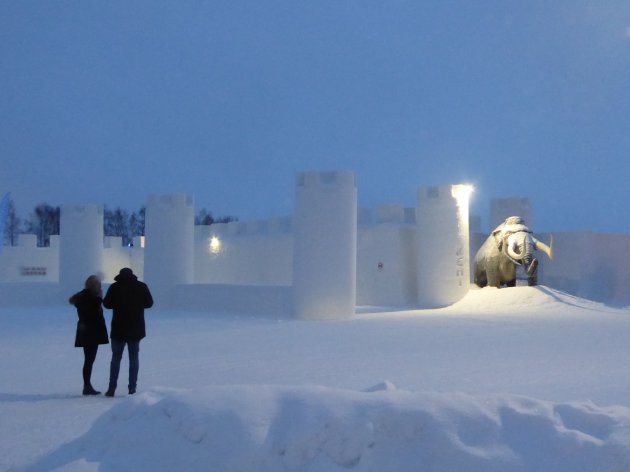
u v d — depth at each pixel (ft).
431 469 15.35
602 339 53.98
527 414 16.24
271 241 112.27
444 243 93.86
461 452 15.38
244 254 116.47
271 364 42.16
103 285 110.01
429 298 94.79
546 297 83.76
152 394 18.79
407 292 99.40
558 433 15.64
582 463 15.01
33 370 42.16
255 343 53.93
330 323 71.82
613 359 42.65
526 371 37.91
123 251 138.21
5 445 23.34
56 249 139.85
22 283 111.45
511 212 107.86
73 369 42.50
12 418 27.96
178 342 55.16
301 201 79.87
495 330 61.72
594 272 98.48
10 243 258.98
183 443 16.33
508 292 85.71
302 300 79.30
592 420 16.15
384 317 77.66
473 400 16.80
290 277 109.09
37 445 23.32
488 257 91.25
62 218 112.68
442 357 44.45
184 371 40.19
